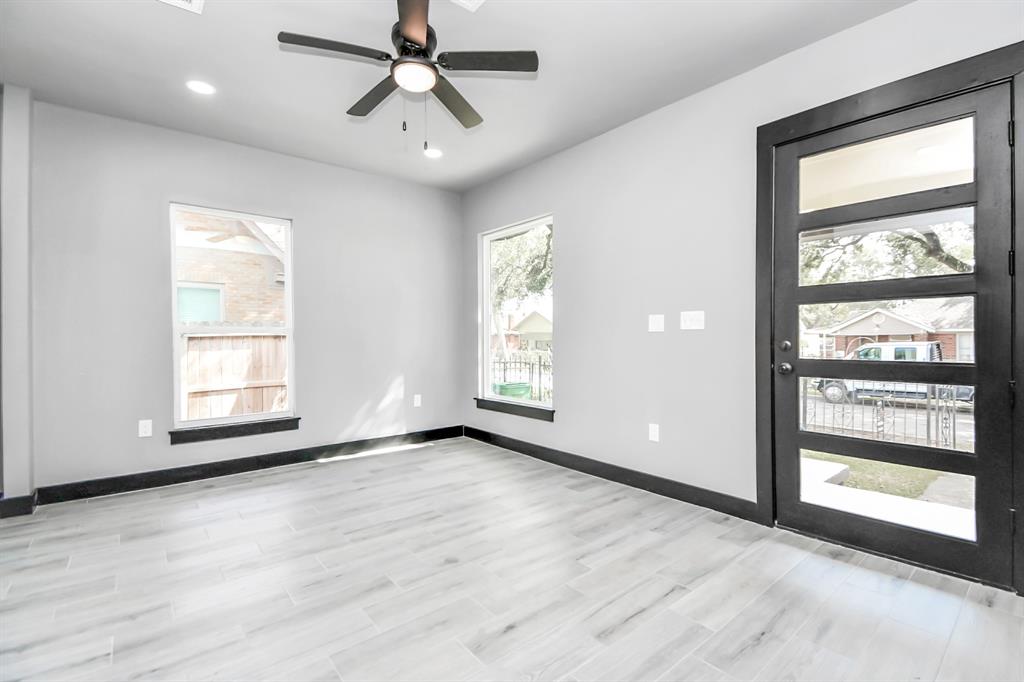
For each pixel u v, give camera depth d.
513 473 3.75
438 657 1.60
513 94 2.97
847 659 1.58
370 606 1.91
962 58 2.04
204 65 2.64
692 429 3.02
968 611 1.84
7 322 2.84
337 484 3.48
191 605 1.92
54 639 1.70
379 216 4.54
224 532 2.62
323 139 3.67
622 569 2.19
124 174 3.31
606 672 1.53
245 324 3.87
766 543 2.45
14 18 2.21
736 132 2.78
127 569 2.21
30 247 2.93
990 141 1.98
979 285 2.02
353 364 4.38
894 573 2.14
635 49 2.50
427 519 2.81
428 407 4.89
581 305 3.77
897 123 2.21
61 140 3.10
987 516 2.01
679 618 1.81
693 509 2.93
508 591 2.01
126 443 3.32
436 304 4.95
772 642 1.67
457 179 4.68
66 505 3.03
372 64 2.64
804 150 2.51
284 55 2.54
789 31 2.37
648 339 3.27
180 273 3.60
